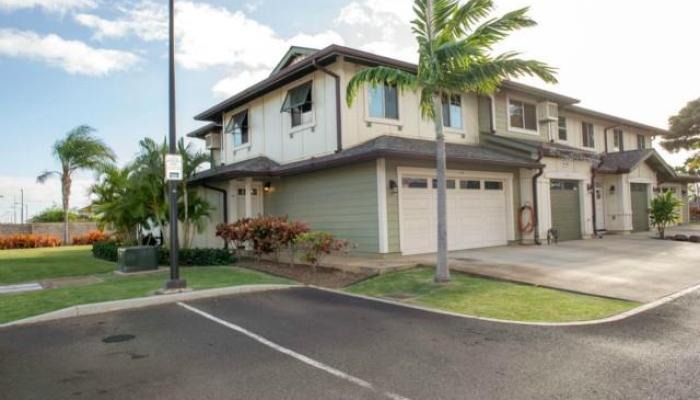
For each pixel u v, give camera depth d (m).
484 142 17.14
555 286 8.56
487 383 4.09
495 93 17.33
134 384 4.28
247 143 18.14
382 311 7.12
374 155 11.31
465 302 7.54
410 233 12.98
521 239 16.17
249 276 10.52
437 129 9.34
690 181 26.02
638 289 8.22
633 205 21.66
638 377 4.17
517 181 16.48
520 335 5.63
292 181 15.45
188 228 14.49
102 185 16.14
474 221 14.89
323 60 13.57
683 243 15.63
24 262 15.23
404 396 3.86
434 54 8.84
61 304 7.55
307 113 14.82
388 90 14.54
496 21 8.74
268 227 11.74
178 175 8.78
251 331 6.07
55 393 4.11
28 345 5.59
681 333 5.61
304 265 11.77
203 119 20.81
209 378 4.39
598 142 23.72
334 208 13.70
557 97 19.09
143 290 8.76
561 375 4.25
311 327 6.22
